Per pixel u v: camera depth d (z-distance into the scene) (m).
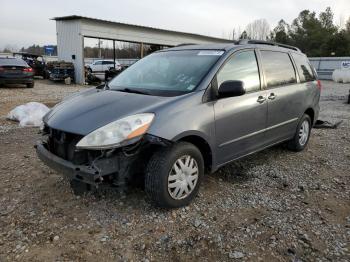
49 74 23.00
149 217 3.52
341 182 4.62
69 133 3.42
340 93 18.53
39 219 3.46
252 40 4.87
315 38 61.09
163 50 5.04
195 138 3.77
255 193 4.17
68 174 3.35
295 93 5.33
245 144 4.42
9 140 6.27
